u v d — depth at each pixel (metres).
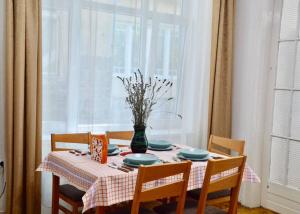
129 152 2.79
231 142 3.07
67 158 2.53
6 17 2.82
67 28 3.16
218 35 3.86
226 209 3.41
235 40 4.02
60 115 3.20
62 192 2.72
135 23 3.49
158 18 3.61
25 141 2.99
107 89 3.40
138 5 3.49
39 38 2.96
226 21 3.92
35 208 3.10
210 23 3.85
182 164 2.12
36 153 3.04
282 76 3.68
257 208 3.83
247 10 3.88
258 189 3.86
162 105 3.71
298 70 3.53
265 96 3.82
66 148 3.10
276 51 3.73
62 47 3.15
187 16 3.77
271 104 3.77
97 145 2.46
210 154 2.87
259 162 3.84
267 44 3.77
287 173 3.64
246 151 3.86
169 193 2.13
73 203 2.61
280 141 3.71
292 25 3.57
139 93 2.78
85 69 3.26
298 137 3.53
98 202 2.07
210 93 3.87
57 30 3.12
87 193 2.04
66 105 3.20
